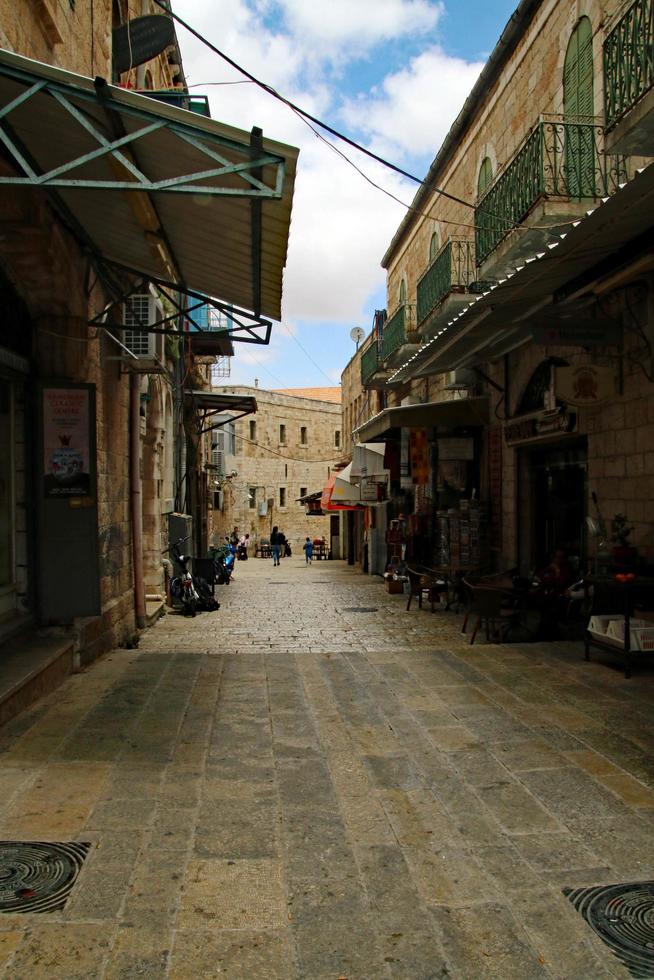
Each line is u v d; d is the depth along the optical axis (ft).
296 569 95.35
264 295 21.94
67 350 22.84
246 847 11.05
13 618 21.66
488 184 41.34
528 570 38.63
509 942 8.68
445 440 45.21
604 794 13.01
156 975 8.05
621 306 25.79
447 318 43.70
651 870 10.37
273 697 19.74
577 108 30.35
